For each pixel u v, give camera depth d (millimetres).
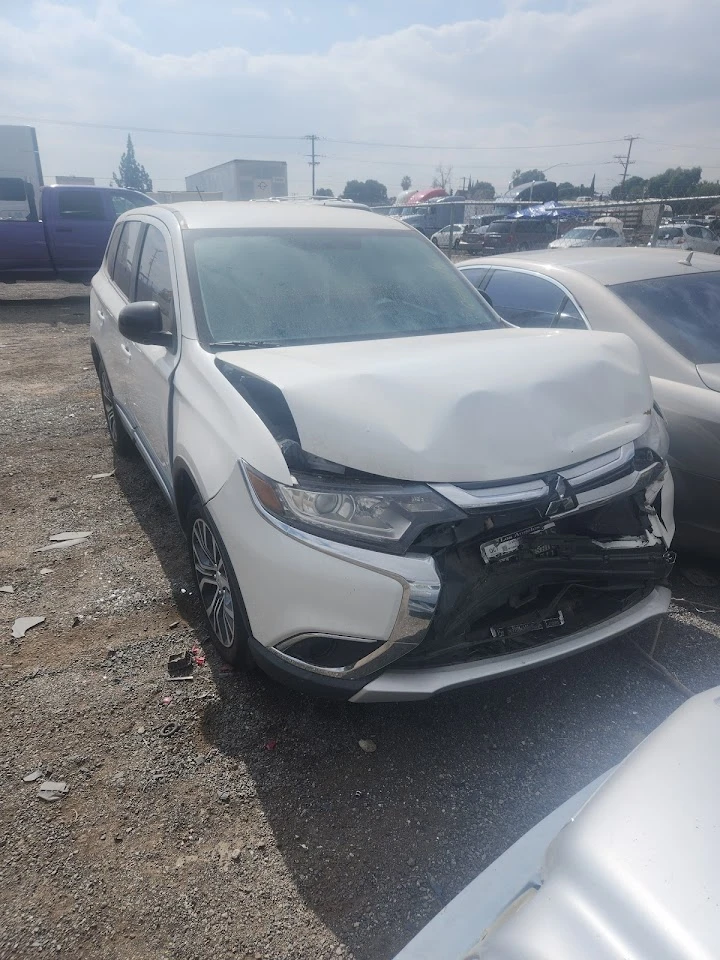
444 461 2293
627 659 3127
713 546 3498
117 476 5223
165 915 2006
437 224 33219
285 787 2445
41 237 13484
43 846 2217
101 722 2734
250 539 2443
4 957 1895
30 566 3918
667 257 4750
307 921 1988
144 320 3299
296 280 3500
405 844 2227
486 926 1336
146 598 3582
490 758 2576
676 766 1352
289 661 2449
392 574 2227
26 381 8109
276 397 2572
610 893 1126
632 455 2645
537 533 2430
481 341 2961
